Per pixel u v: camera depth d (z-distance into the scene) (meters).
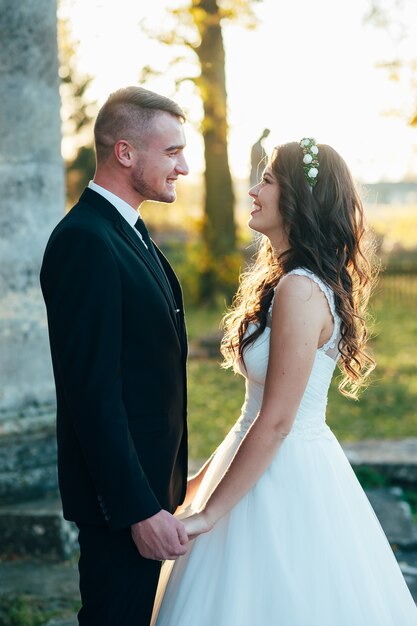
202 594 2.82
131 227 2.89
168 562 3.14
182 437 3.04
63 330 2.64
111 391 2.64
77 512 2.86
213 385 11.20
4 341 5.02
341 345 2.89
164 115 2.84
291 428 2.79
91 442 2.62
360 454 6.69
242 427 2.97
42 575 4.53
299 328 2.67
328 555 2.78
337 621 2.72
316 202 2.79
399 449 6.87
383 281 21.47
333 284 2.75
